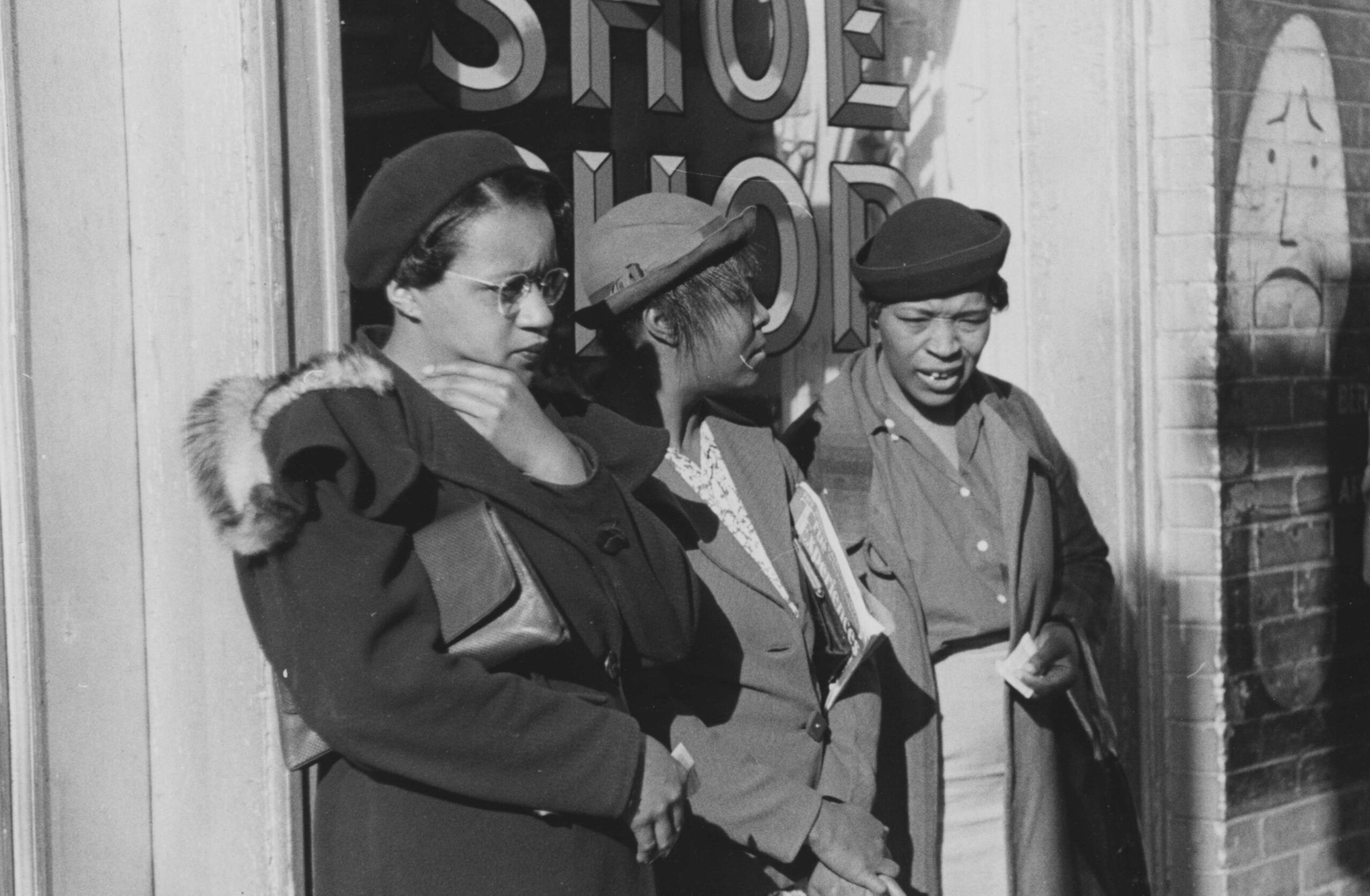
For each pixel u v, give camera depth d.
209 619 2.53
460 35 3.12
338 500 1.88
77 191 2.51
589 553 2.05
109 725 2.55
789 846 2.38
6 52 2.44
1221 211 4.01
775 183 3.72
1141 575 4.01
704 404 2.69
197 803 2.56
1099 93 3.94
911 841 2.86
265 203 2.47
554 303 2.07
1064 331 4.02
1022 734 3.03
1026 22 4.01
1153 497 4.03
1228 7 4.01
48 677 2.50
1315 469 4.30
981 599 2.97
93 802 2.54
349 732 1.84
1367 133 4.43
